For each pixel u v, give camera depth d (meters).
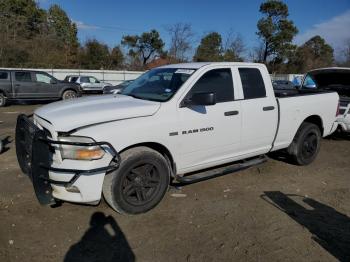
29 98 16.89
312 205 4.64
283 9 54.31
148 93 4.74
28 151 4.16
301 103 5.97
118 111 3.99
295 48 57.00
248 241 3.66
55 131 3.73
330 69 9.15
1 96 16.16
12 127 10.10
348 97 8.77
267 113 5.38
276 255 3.42
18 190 4.84
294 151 6.18
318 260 3.36
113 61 53.31
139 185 4.12
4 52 39.97
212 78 4.82
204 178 4.78
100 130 3.77
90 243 3.56
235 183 5.37
